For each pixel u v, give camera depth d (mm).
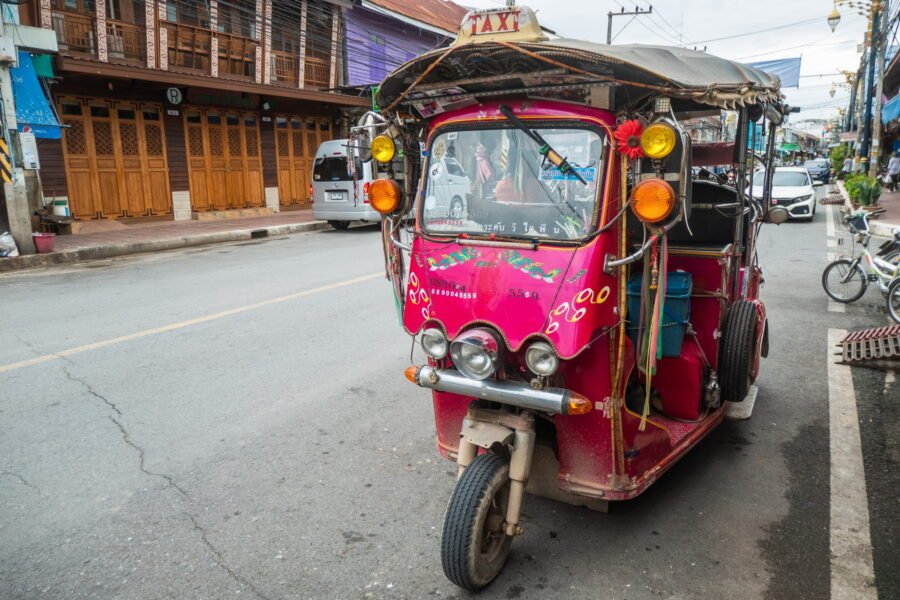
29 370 5355
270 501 3521
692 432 3623
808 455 4039
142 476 3756
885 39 19547
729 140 4625
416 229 3127
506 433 2793
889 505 3465
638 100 2814
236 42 17688
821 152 81875
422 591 2826
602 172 2756
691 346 3812
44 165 13945
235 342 6133
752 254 4738
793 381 5277
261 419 4508
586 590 2822
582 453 2912
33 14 13383
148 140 15938
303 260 10984
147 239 13078
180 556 3051
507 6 2957
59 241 12758
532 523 3328
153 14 15453
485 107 3029
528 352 2650
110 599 2762
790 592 2795
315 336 6336
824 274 7934
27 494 3557
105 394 4879
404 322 3109
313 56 20109
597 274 2664
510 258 2807
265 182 19188
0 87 10758
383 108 3271
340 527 3295
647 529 3268
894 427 4418
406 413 4645
